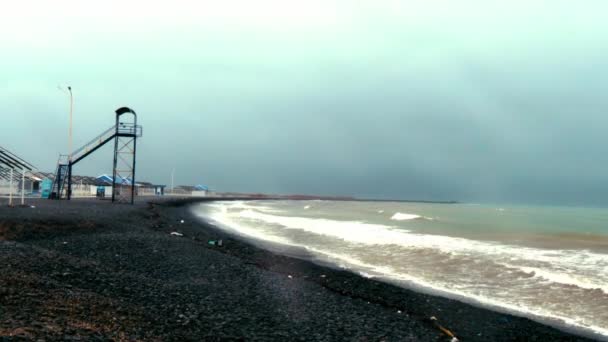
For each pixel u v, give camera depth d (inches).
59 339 225.0
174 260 650.8
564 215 3257.9
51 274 402.9
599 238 1305.4
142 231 1010.7
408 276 664.4
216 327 335.9
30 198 2055.9
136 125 2054.6
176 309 369.4
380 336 363.6
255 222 1793.8
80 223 948.0
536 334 402.3
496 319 445.4
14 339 210.7
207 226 1476.4
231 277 565.6
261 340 320.5
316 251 925.8
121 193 2999.5
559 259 820.6
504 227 1754.4
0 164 2306.8
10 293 299.9
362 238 1179.9
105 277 443.5
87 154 2048.5
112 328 271.0
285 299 469.1
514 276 658.8
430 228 1619.1
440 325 419.8
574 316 462.0
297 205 5083.7
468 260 791.7
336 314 425.1
